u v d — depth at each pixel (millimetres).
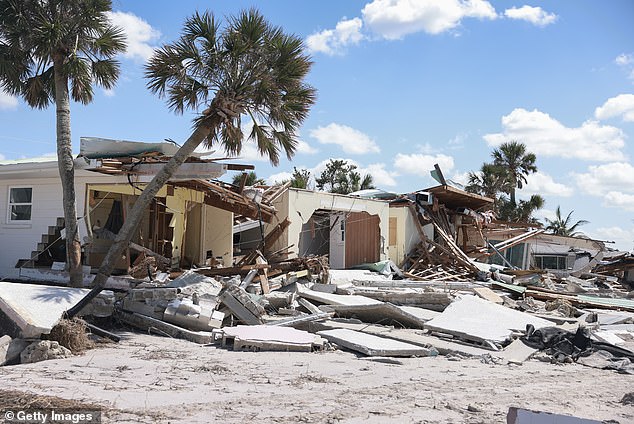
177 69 12398
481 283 21406
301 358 9414
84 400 6023
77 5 13703
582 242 32844
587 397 7480
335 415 5848
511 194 50562
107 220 18750
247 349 10086
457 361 9922
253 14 12602
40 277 15742
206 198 17438
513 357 10297
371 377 8078
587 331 11000
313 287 16312
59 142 13195
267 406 6133
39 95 14781
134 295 12109
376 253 24062
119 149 14211
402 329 12867
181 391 6711
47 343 8688
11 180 17625
